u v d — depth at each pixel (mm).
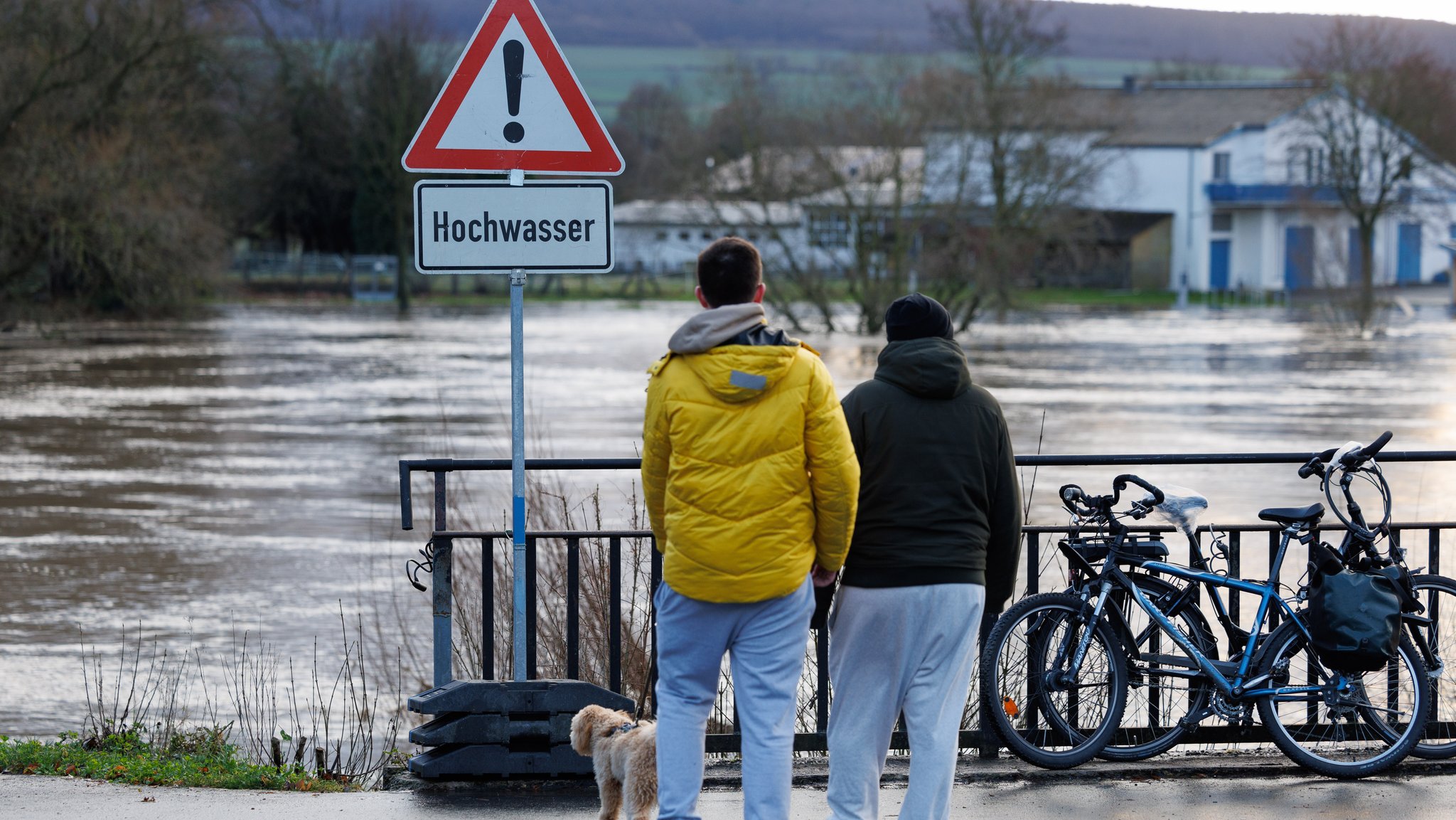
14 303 103875
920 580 9734
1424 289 178375
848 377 74062
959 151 106375
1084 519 12805
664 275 186875
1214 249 189875
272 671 22797
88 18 105562
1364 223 141125
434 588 12648
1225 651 14469
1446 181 143000
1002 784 11883
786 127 106500
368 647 24297
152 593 29031
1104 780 12000
